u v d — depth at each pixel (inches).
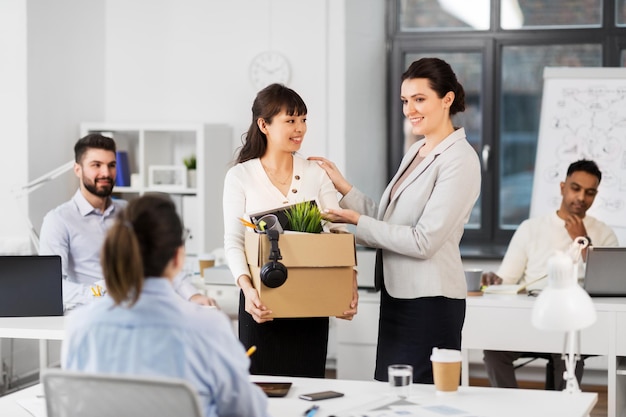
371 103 285.3
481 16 285.9
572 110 253.8
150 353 83.3
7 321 150.3
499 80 286.2
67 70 271.7
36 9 256.8
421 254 128.0
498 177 287.7
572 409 101.6
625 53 278.4
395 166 289.9
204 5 285.0
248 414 87.0
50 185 263.4
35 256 154.9
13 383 235.6
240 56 283.3
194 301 156.9
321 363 136.7
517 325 174.1
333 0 275.9
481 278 186.4
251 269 126.6
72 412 84.7
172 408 80.7
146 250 82.6
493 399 106.7
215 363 84.2
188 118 287.0
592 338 168.2
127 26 288.5
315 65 277.9
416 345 130.5
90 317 85.6
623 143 250.1
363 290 215.3
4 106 254.4
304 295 124.5
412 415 99.2
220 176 279.0
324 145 277.3
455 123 289.0
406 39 288.5
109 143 181.6
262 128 135.9
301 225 127.9
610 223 248.2
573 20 281.1
